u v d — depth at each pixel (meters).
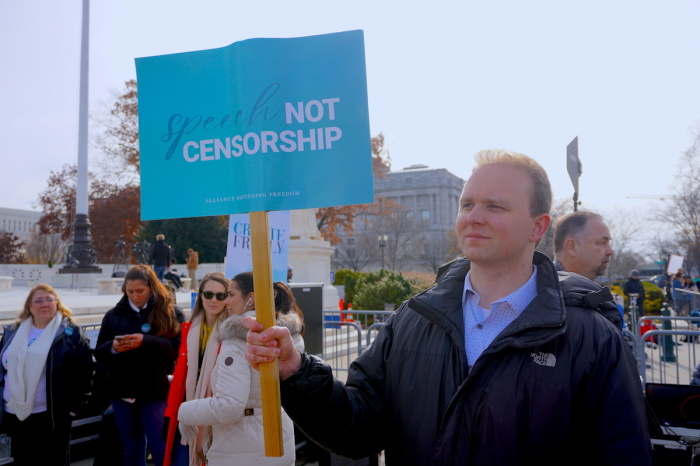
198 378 3.80
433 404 1.89
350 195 1.92
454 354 1.92
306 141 1.95
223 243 31.05
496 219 1.87
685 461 3.23
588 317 1.83
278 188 1.93
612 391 1.72
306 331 6.17
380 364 2.16
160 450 4.48
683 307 17.72
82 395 4.67
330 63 1.97
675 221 34.59
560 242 3.41
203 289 3.81
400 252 48.12
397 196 79.44
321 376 1.85
